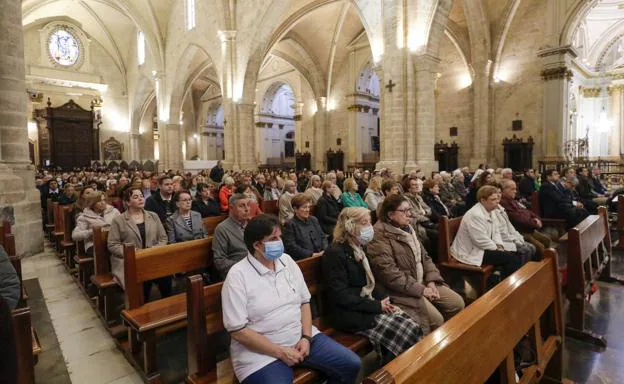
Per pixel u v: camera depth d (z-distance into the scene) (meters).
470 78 21.19
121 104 36.59
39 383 3.30
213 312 2.72
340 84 27.38
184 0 25.33
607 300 4.90
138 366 3.49
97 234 4.61
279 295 2.65
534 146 19.09
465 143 21.45
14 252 4.30
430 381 1.59
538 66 18.94
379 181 8.45
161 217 6.29
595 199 9.97
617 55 25.84
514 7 18.83
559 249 6.98
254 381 2.41
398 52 12.73
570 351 3.72
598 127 26.53
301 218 5.01
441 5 12.31
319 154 28.41
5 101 7.27
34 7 26.91
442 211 7.91
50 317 4.72
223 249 4.07
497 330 2.15
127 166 32.62
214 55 22.38
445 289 4.00
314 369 2.66
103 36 34.69
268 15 18.62
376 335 3.14
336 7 23.22
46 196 11.82
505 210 5.84
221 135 42.12
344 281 3.32
